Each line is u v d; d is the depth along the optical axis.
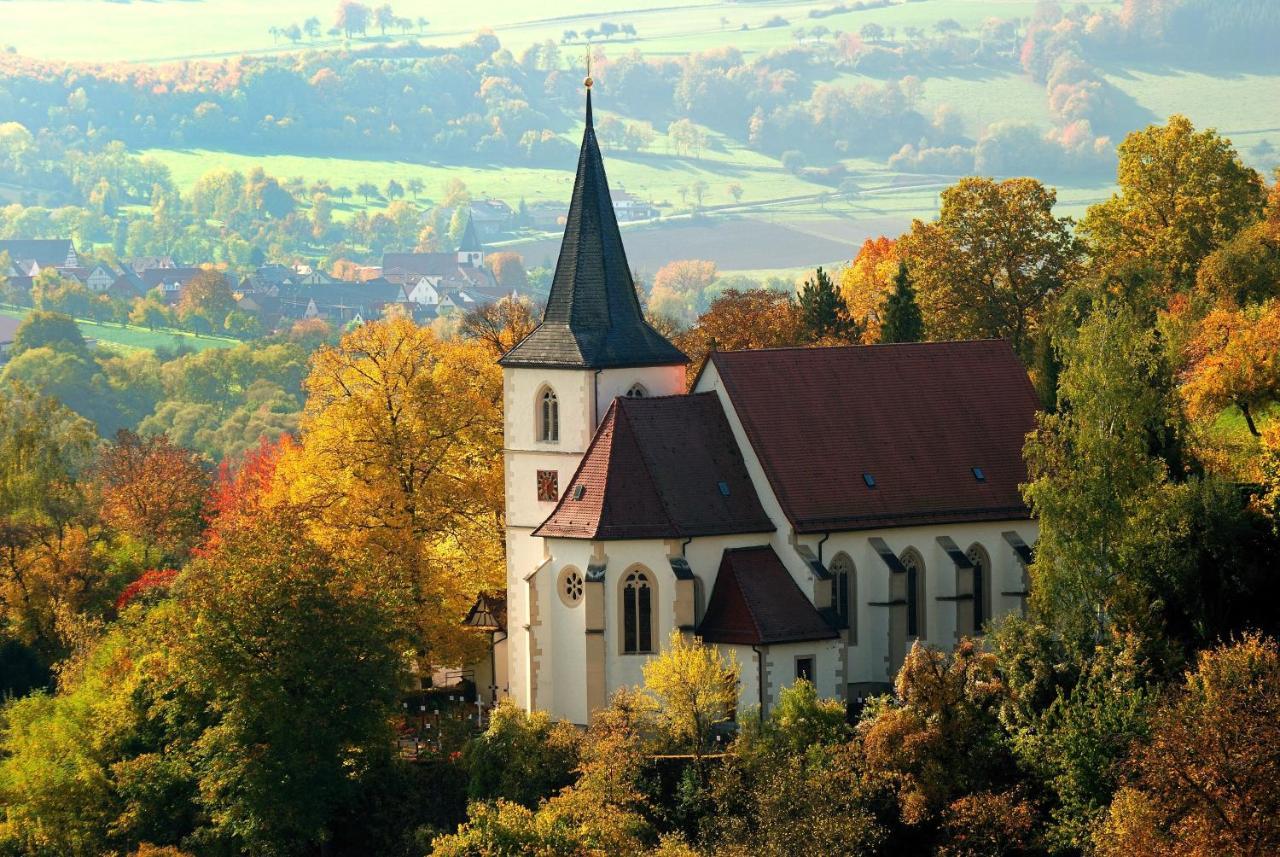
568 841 187.75
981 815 182.50
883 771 190.00
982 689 194.12
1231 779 159.38
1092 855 174.62
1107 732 184.00
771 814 186.62
